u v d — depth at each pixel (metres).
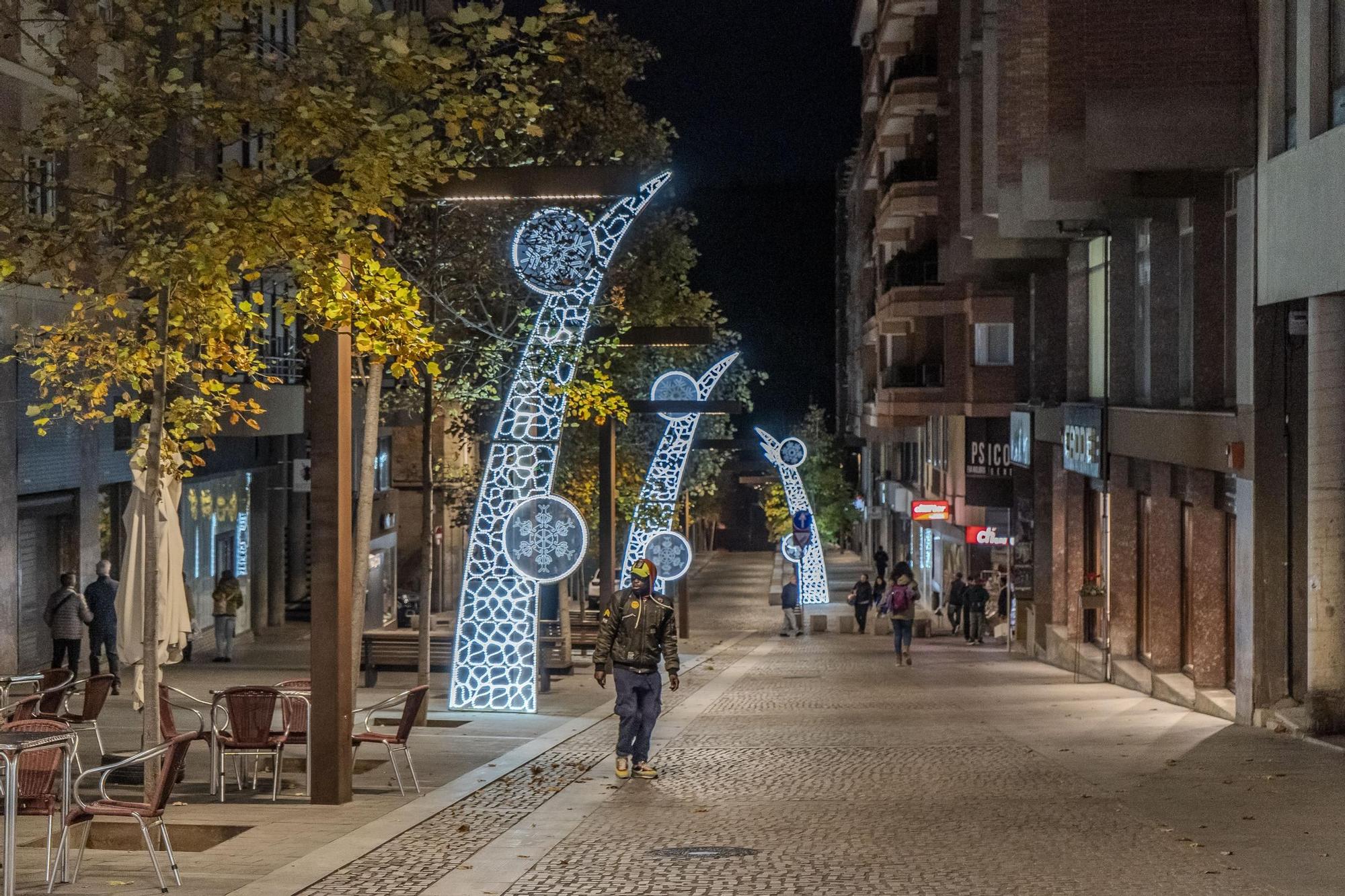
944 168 37.00
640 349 38.50
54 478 25.92
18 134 12.18
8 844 9.12
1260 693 18.78
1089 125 20.16
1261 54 18.69
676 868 9.73
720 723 20.56
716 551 133.12
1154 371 24.75
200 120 11.87
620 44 29.05
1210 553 22.12
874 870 9.49
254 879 9.50
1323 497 16.83
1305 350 18.47
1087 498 32.12
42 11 12.22
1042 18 23.70
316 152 11.73
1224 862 9.40
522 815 12.22
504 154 25.86
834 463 107.50
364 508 17.84
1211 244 21.58
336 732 12.72
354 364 19.42
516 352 26.61
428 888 9.26
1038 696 24.69
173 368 12.57
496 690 21.30
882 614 49.72
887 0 52.78
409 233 26.44
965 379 51.44
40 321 24.56
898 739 17.98
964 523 54.41
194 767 15.19
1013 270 33.91
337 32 11.95
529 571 21.05
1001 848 10.12
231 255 11.54
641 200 20.55
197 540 34.97
